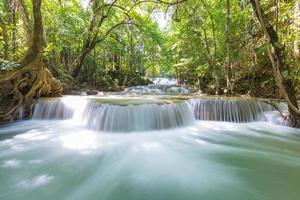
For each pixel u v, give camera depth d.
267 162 4.83
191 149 5.68
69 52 19.78
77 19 15.65
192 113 8.61
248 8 12.27
